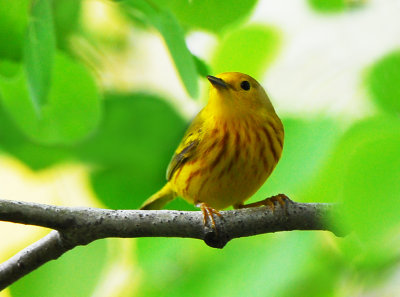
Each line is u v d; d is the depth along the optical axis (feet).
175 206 13.25
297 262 12.71
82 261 12.76
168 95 13.33
